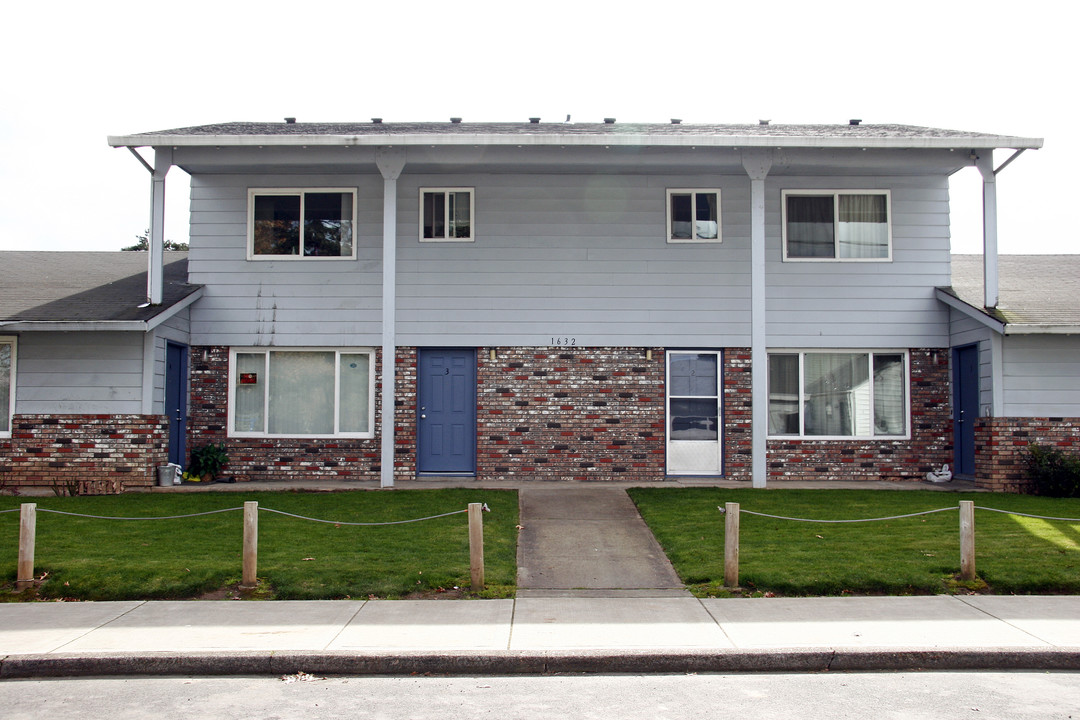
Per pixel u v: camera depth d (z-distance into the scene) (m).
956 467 15.62
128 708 5.81
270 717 5.61
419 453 15.66
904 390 15.83
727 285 15.73
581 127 16.73
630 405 15.60
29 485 14.09
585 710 5.72
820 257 15.85
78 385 14.18
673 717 5.57
